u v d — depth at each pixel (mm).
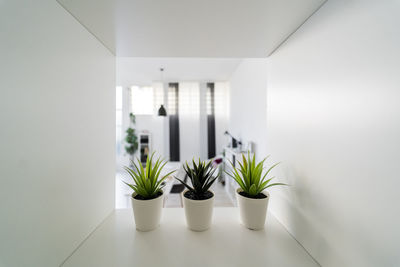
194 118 4773
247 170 793
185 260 584
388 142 346
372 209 380
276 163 836
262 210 722
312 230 578
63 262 547
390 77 341
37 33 439
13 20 379
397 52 327
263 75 2096
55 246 512
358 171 413
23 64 405
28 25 415
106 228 750
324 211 523
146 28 651
